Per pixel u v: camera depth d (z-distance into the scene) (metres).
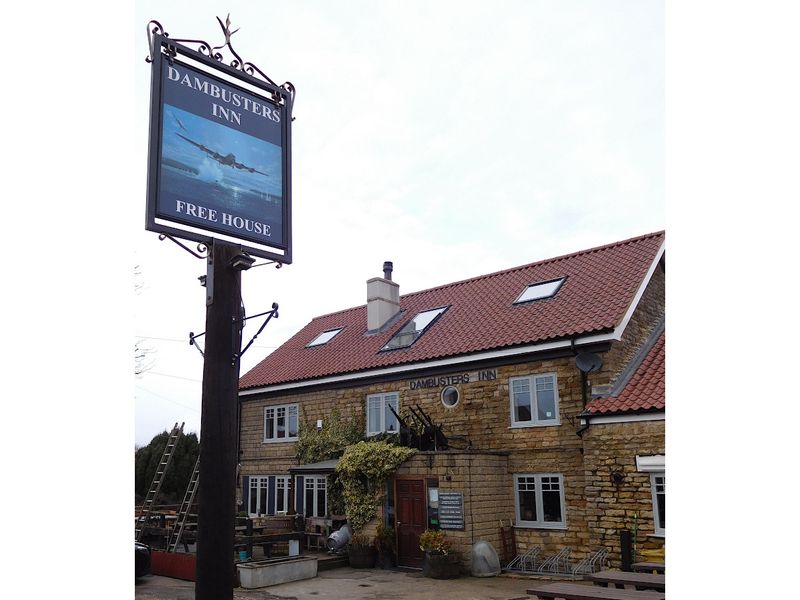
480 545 15.84
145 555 15.20
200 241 7.49
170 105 7.40
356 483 18.53
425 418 19.02
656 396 14.48
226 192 7.74
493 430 17.83
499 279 22.56
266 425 24.14
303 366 23.86
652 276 18.41
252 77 8.25
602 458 14.96
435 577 15.55
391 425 20.20
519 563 16.58
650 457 14.08
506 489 17.16
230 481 7.14
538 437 16.94
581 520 15.87
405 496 17.66
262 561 15.44
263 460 23.89
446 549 15.88
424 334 21.09
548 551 16.30
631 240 20.16
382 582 15.27
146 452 31.72
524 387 17.48
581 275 19.67
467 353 18.30
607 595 8.78
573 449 16.28
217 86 7.88
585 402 16.19
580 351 16.41
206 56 7.79
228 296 7.53
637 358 16.91
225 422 7.22
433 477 17.08
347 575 16.45
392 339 22.02
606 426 15.02
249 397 24.84
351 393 21.48
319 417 22.31
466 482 16.19
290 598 13.38
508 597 13.18
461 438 18.36
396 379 20.28
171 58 7.49
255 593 14.00
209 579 6.86
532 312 18.77
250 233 7.89
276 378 23.84
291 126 8.62
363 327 24.88
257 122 8.22
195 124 7.59
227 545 7.00
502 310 19.94
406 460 17.69
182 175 7.37
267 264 8.16
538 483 16.81
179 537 16.73
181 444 31.55
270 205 8.15
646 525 14.10
